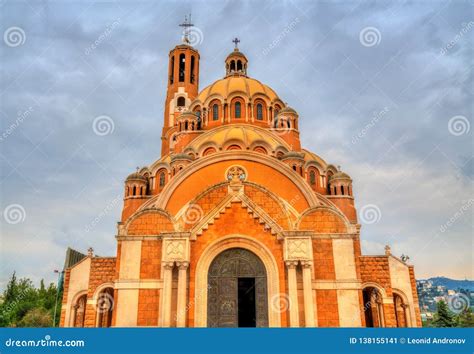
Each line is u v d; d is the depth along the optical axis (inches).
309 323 1011.9
